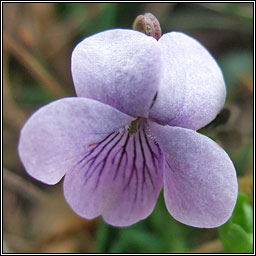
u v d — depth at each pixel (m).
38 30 0.08
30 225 0.07
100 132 0.05
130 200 0.05
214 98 0.05
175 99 0.05
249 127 0.07
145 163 0.05
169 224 0.07
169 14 0.08
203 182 0.05
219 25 0.08
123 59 0.05
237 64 0.08
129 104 0.05
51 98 0.08
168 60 0.05
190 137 0.05
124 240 0.07
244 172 0.07
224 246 0.06
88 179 0.05
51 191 0.07
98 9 0.08
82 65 0.05
